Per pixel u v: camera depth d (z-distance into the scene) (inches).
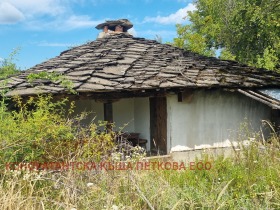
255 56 719.7
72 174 185.9
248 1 654.5
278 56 664.4
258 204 175.8
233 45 862.5
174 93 355.6
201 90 376.8
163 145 378.3
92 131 240.7
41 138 201.2
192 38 812.0
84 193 174.6
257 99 360.2
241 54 762.2
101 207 166.6
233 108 395.2
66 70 366.6
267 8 617.9
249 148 262.4
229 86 367.6
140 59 411.5
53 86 315.0
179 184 213.2
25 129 202.4
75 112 383.2
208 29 964.6
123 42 476.7
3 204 152.5
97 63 386.3
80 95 318.7
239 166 235.5
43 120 211.9
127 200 178.4
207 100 381.7
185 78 360.2
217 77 379.9
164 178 214.2
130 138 374.3
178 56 444.1
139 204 174.7
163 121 377.1
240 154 265.1
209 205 172.1
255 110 409.1
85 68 367.6
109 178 189.3
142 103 413.7
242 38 725.9
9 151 190.9
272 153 247.8
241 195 193.3
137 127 423.5
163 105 376.5
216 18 994.7
